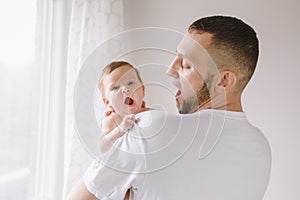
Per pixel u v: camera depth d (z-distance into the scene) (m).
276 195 1.88
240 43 0.80
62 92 1.81
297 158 1.87
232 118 0.82
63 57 1.83
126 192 0.75
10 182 1.55
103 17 1.82
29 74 1.64
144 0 2.15
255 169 0.82
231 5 2.00
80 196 0.75
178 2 2.09
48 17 1.78
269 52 1.93
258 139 0.85
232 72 0.81
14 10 1.55
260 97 1.93
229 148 0.78
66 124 1.67
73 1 1.74
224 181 0.77
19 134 1.59
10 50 1.53
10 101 1.54
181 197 0.74
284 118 1.89
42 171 1.73
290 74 1.90
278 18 1.93
